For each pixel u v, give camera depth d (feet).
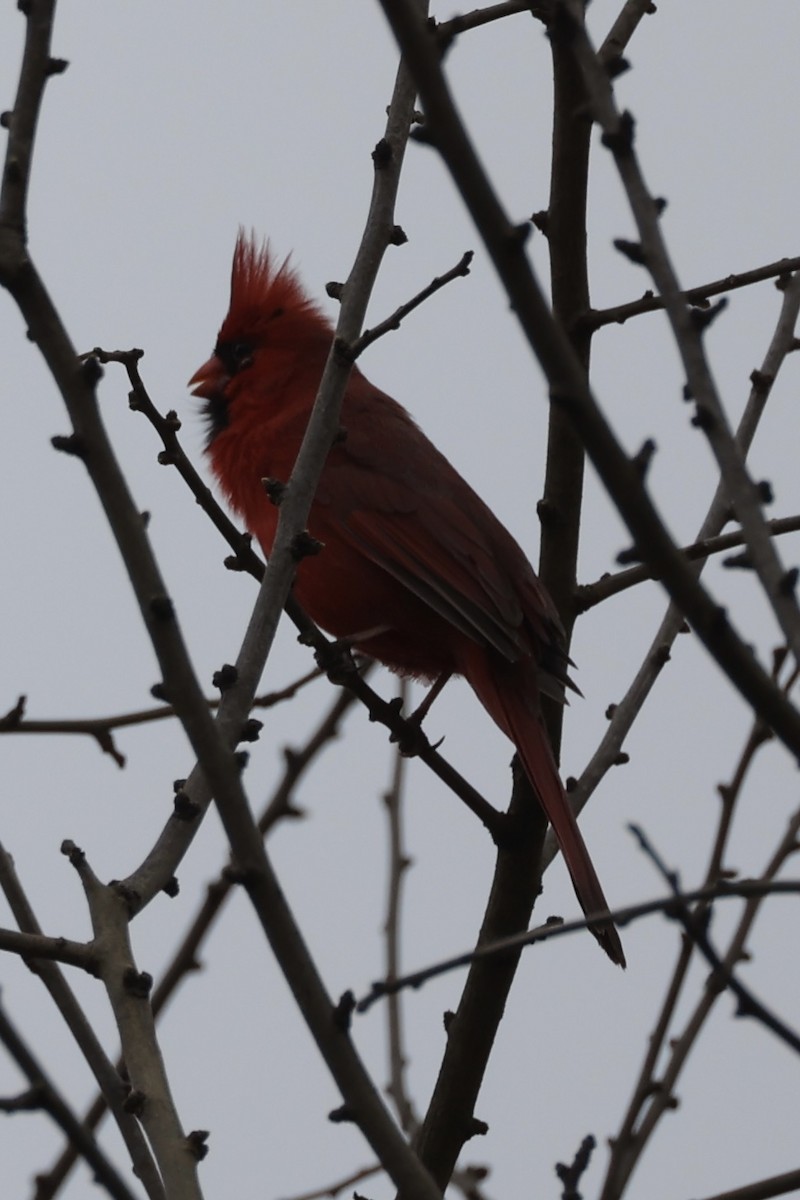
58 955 19.12
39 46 18.20
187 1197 17.25
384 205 23.38
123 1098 19.60
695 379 16.46
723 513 27.86
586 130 26.48
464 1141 25.94
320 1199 26.32
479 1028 26.02
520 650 30.01
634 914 14.98
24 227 17.62
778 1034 15.28
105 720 28.89
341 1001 16.53
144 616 17.34
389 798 29.63
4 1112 16.12
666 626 27.94
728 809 26.71
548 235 26.84
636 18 27.30
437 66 14.61
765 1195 19.58
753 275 25.88
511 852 26.81
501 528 32.37
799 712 15.51
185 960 26.63
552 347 15.08
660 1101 24.38
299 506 21.42
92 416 17.65
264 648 20.66
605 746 27.14
